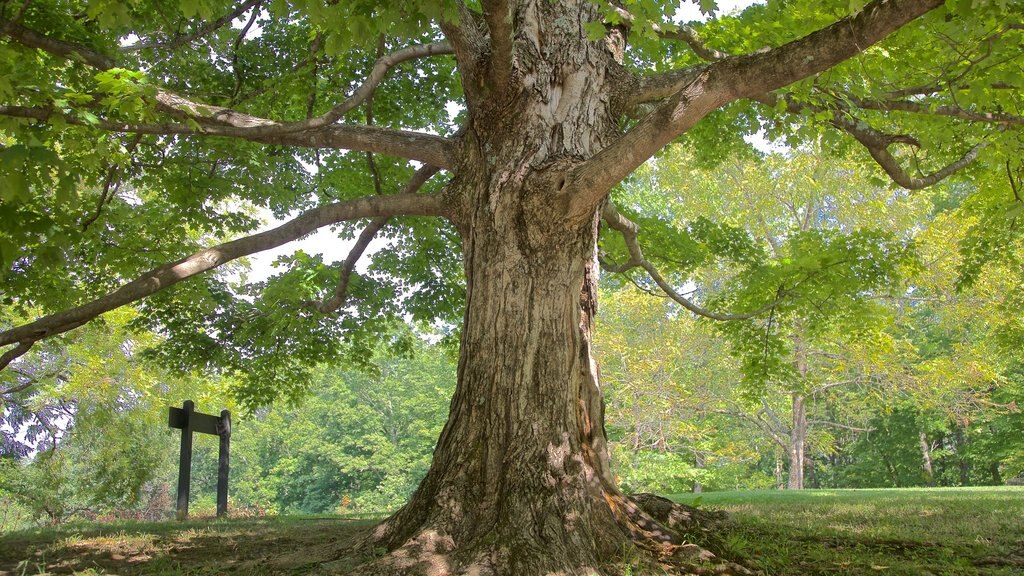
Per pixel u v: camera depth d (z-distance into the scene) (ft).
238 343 45.78
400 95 39.24
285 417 150.00
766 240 97.40
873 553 19.70
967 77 24.68
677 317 94.48
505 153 19.92
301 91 33.94
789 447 101.86
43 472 71.87
